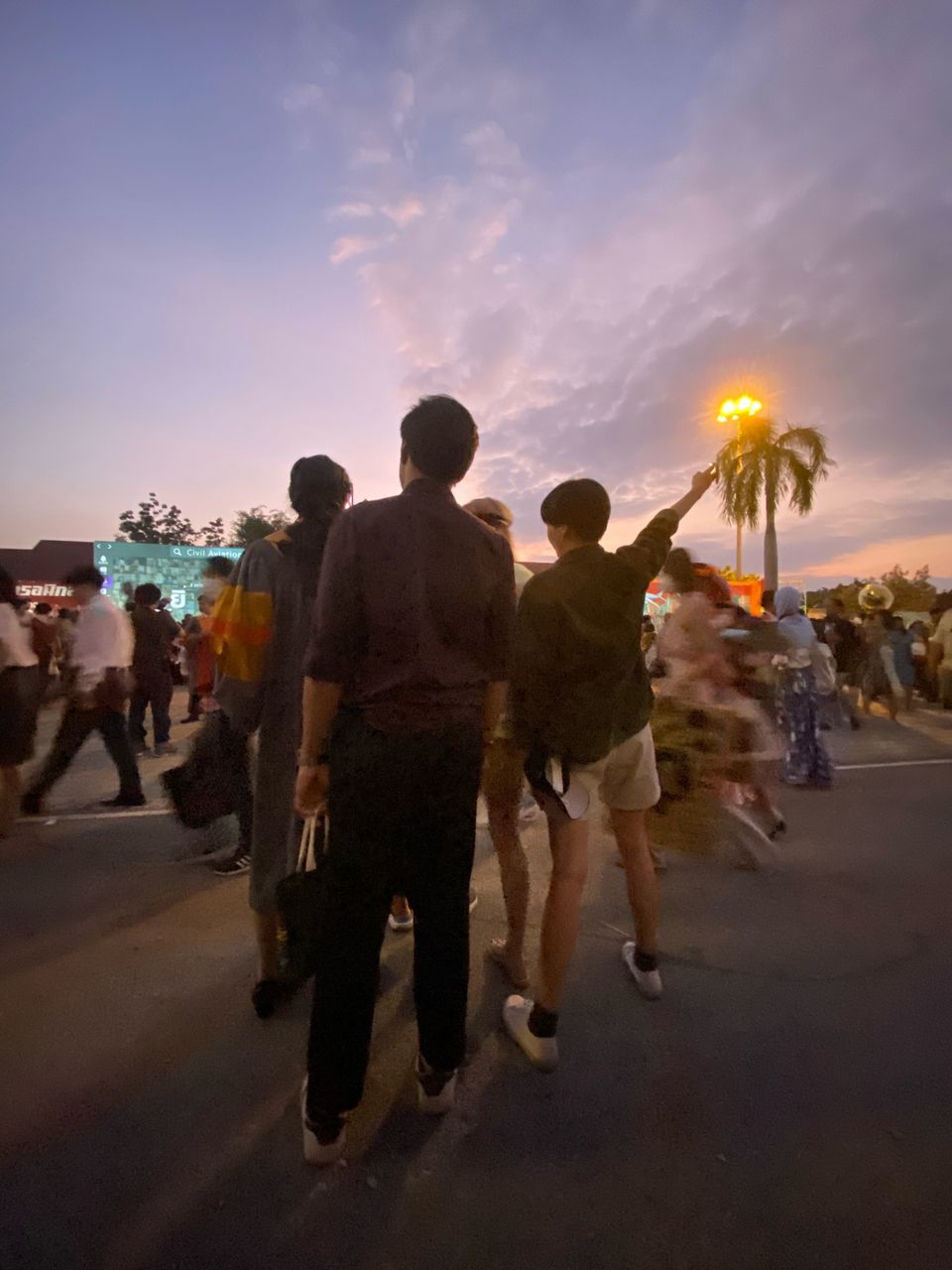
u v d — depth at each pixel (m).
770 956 3.33
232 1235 1.87
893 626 11.03
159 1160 2.11
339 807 2.03
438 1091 2.27
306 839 2.48
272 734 2.66
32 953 3.30
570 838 2.57
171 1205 1.96
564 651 2.48
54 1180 2.03
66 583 5.52
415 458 2.14
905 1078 2.51
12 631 4.79
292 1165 2.10
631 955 3.21
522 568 3.37
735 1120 2.30
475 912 3.81
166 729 8.27
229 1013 2.83
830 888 4.12
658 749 3.79
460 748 2.09
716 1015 2.87
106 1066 2.52
